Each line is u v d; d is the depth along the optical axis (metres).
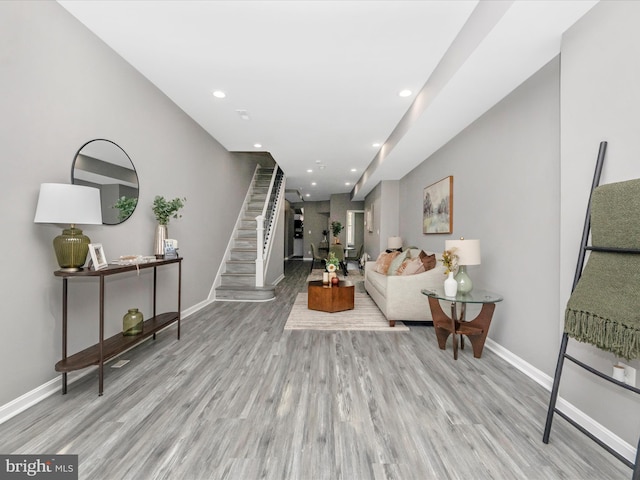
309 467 1.46
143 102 3.14
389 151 4.91
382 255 5.75
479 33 2.07
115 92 2.73
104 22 2.33
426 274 3.75
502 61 2.29
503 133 2.92
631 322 1.26
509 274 2.82
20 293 1.91
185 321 3.99
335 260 4.77
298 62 2.82
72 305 2.29
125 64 2.85
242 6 2.13
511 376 2.47
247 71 2.98
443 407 2.00
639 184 1.30
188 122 4.13
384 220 7.32
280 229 7.72
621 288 1.34
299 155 6.03
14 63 1.86
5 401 1.83
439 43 2.53
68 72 2.24
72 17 2.26
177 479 1.38
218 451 1.57
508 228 2.85
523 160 2.63
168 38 2.51
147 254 3.25
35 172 2.00
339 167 7.07
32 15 1.96
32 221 1.98
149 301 3.37
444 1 2.07
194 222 4.41
